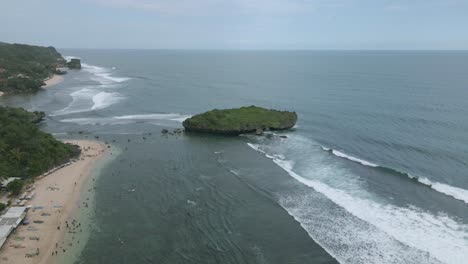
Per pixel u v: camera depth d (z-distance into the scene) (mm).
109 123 99562
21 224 44719
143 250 40844
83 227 45062
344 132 89812
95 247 41125
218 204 51656
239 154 73625
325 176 61438
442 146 75500
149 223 46438
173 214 48750
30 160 60375
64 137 84438
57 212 48156
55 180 58281
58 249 40469
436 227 44094
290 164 67562
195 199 53156
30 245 40781
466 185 56375
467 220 45500
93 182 58344
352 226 45031
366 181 58844
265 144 80750
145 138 84938
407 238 41906
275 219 47375
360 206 50094
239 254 40312
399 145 77062
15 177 55188
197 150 76188
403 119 100375
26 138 64688
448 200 51188
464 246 39906
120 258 39375
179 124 99750
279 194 54562
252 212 49344
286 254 40156
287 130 93250
